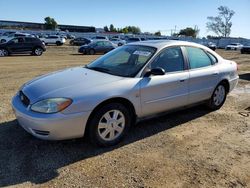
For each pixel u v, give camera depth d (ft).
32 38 69.36
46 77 14.29
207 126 16.38
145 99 13.92
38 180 10.41
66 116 11.55
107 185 10.22
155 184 10.40
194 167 11.69
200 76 16.69
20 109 12.26
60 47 114.73
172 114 18.17
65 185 10.14
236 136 15.08
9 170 10.97
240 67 47.80
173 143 13.89
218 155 12.84
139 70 14.01
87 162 11.75
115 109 12.96
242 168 11.76
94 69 15.21
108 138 13.07
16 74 33.55
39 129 11.56
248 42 204.64
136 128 15.60
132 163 11.80
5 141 13.37
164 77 14.69
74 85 12.57
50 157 12.05
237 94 24.94
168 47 15.48
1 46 64.54
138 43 16.69
